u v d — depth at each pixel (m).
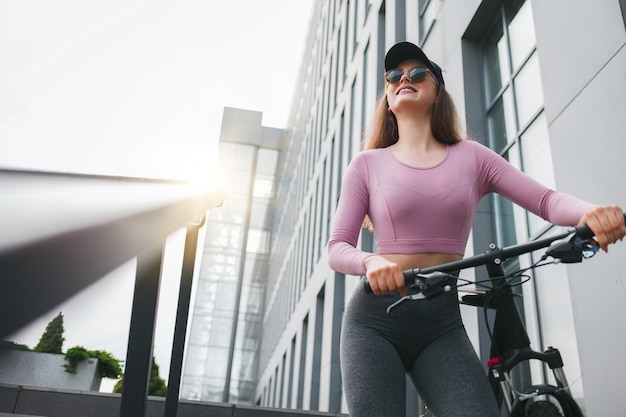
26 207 0.99
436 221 1.76
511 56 5.72
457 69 6.46
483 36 6.39
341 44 17.25
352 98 14.61
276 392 23.45
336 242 1.76
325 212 16.22
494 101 5.98
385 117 2.14
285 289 24.98
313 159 20.78
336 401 12.09
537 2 4.23
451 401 1.54
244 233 37.62
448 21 6.99
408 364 1.73
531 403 1.48
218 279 36.66
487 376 1.60
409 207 1.76
